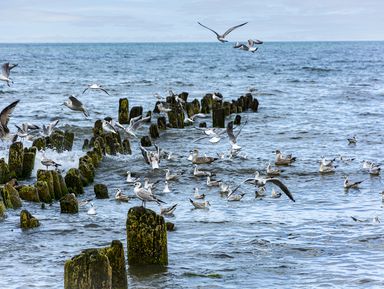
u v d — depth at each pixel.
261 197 31.12
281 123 54.41
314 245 23.86
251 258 22.47
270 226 26.20
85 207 28.84
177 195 31.64
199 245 23.73
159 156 37.56
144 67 138.38
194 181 34.44
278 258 22.55
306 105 67.19
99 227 25.89
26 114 57.38
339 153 42.00
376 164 37.19
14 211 27.72
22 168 33.62
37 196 29.20
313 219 27.33
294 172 36.28
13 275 20.77
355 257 22.67
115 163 37.75
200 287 20.02
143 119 32.94
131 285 20.06
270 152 42.03
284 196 31.36
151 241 21.16
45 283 20.11
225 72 120.88
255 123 54.38
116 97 74.25
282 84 93.38
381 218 27.50
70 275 17.19
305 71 123.81
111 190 32.41
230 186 33.19
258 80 100.88
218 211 28.64
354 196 31.52
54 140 40.41
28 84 89.38
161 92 80.81
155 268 21.16
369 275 21.06
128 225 21.16
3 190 28.06
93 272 17.12
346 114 60.28
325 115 59.44
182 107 53.84
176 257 22.39
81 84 90.31
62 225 26.00
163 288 19.92
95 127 44.06
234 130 50.44
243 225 26.34
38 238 24.39
